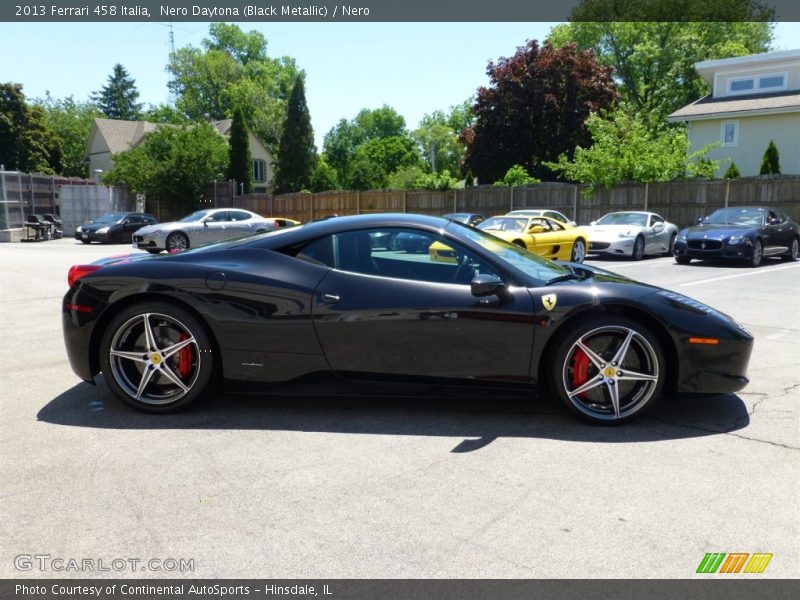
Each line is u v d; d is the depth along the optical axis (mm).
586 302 3596
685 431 3609
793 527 2510
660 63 44312
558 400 3715
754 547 2365
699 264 14211
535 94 35188
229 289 3793
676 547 2367
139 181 31609
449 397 3760
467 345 3658
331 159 71750
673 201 22141
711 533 2465
